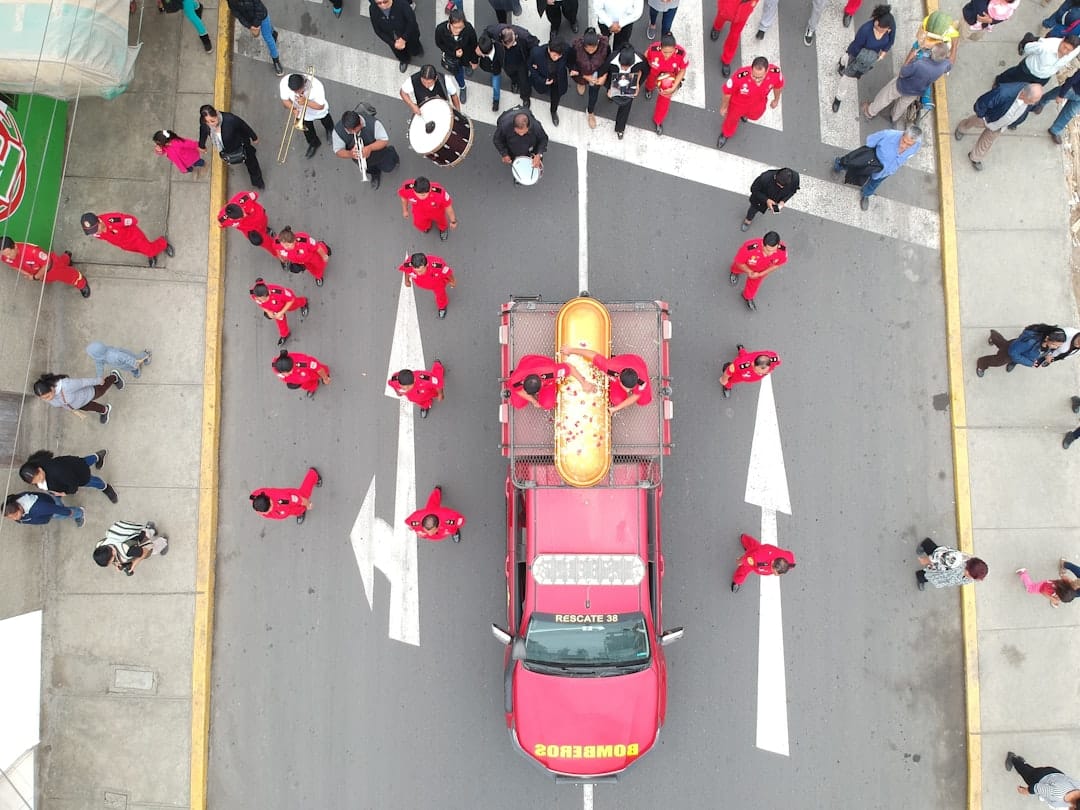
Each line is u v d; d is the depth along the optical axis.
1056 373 9.97
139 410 9.99
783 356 10.05
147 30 10.62
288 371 8.55
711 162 10.38
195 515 9.88
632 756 8.57
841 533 9.81
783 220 10.27
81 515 9.73
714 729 9.57
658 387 8.52
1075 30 8.99
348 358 10.16
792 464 9.90
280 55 10.70
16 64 8.56
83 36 8.63
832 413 9.98
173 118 10.51
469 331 10.15
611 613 8.32
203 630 9.70
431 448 10.00
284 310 9.09
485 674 9.69
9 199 9.12
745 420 9.96
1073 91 9.50
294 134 10.60
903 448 9.93
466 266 10.25
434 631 9.75
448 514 9.00
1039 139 10.38
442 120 8.86
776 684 9.62
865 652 9.67
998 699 9.58
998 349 9.65
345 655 9.75
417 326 10.16
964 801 9.50
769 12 10.07
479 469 9.96
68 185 10.27
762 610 9.72
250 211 8.98
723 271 10.20
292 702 9.70
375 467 9.99
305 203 10.44
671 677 9.62
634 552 8.33
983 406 9.95
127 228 9.21
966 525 9.77
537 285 10.22
